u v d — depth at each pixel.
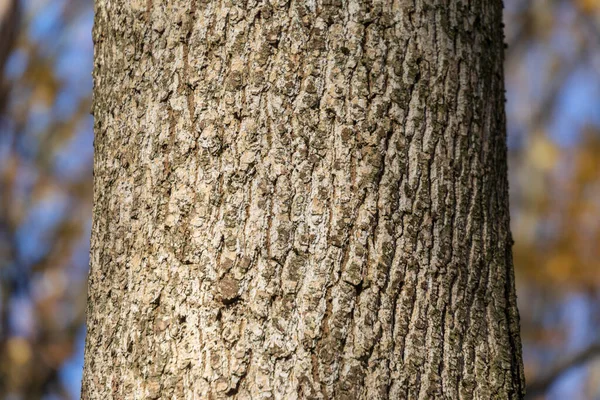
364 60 1.62
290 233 1.60
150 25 1.65
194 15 1.63
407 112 1.63
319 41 1.62
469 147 1.66
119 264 1.64
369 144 1.61
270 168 1.60
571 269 6.95
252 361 1.58
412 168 1.62
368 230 1.60
